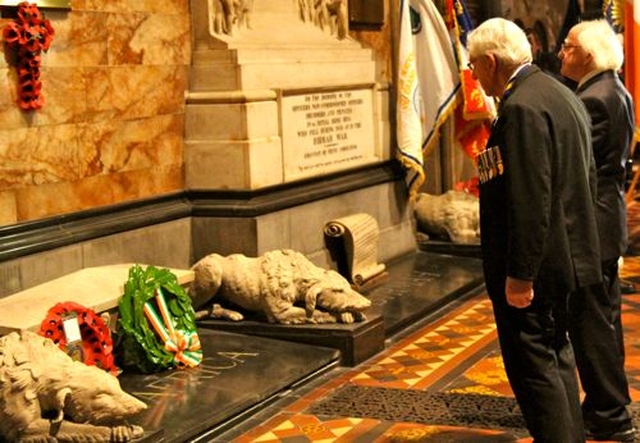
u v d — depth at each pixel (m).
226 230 7.04
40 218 5.96
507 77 3.83
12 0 5.66
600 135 4.59
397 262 8.97
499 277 3.79
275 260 6.45
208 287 6.46
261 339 6.23
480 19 11.55
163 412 4.95
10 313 5.11
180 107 7.09
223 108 7.02
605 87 4.68
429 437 4.74
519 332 3.76
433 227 9.52
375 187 8.74
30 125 5.88
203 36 7.11
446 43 9.16
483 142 9.53
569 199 3.75
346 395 5.47
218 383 5.42
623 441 4.58
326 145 8.01
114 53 6.47
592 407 4.59
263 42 7.46
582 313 4.50
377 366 6.05
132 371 5.59
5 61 5.69
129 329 5.54
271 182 7.25
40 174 5.96
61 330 5.08
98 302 5.48
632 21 9.59
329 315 6.25
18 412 4.28
